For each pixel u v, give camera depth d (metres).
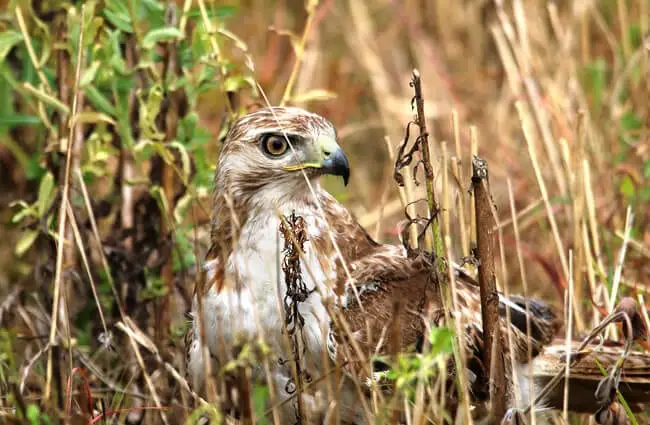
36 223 11.55
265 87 15.62
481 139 15.32
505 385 9.45
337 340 9.39
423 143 9.11
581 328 10.70
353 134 16.20
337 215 10.06
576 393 10.09
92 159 11.44
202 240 12.18
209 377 9.06
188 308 11.62
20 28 11.70
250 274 9.60
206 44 11.20
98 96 11.13
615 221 12.20
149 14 11.51
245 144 9.84
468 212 10.91
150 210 11.63
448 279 9.22
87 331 11.74
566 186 12.19
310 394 9.37
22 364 11.14
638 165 13.21
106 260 11.38
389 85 16.91
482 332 9.66
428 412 8.71
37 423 9.05
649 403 10.18
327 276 9.34
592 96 14.63
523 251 12.47
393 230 12.64
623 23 14.56
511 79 13.58
